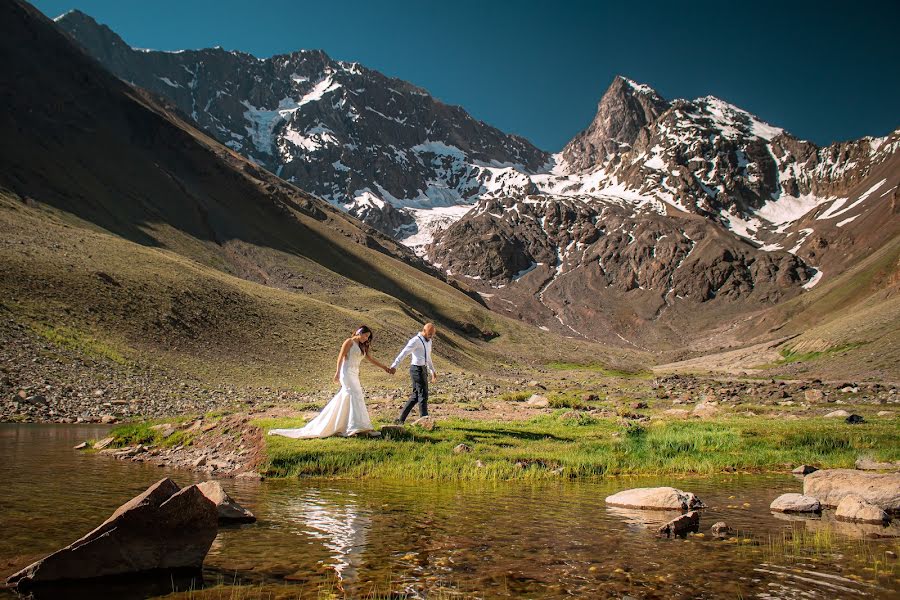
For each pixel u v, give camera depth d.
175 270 66.31
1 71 110.50
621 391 48.00
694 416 24.86
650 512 9.04
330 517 8.23
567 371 114.25
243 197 137.38
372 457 12.59
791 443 16.72
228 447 13.76
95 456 14.01
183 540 6.07
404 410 16.88
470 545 6.96
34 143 94.00
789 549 7.08
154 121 138.12
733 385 53.22
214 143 190.00
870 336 82.50
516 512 8.77
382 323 85.75
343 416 13.88
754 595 5.43
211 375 47.44
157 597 5.24
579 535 7.54
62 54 138.25
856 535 7.81
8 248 52.25
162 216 102.81
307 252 131.88
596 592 5.47
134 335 49.41
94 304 50.22
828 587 5.68
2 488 9.61
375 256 163.38
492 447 14.09
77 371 37.56
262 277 105.69
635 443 15.78
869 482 10.06
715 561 6.52
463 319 145.38
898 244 146.12
